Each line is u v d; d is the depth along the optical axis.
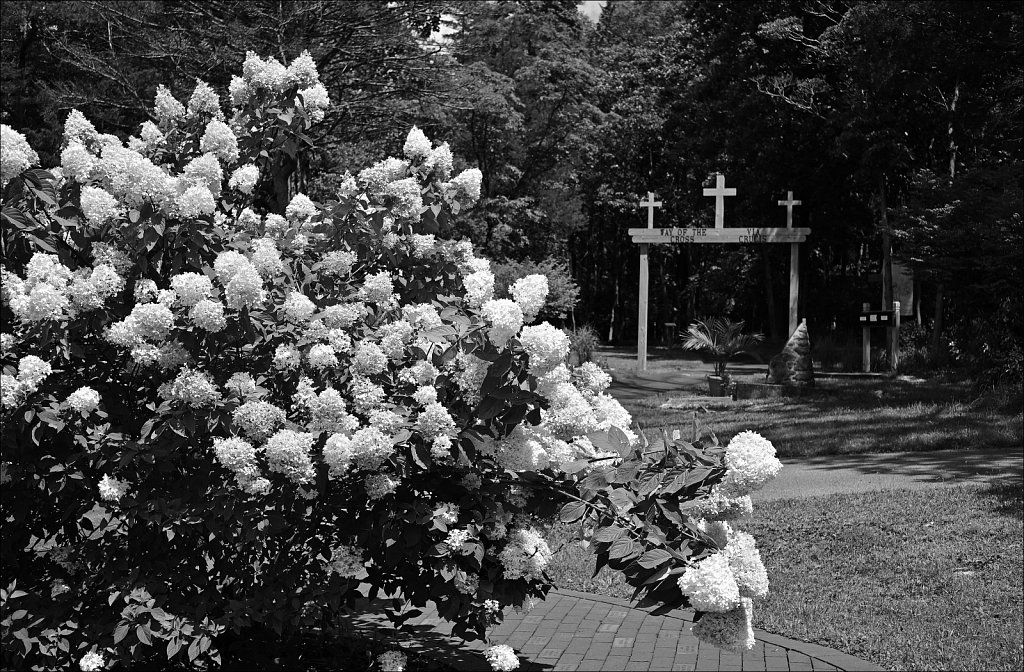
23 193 3.82
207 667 4.52
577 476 3.96
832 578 6.55
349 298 4.33
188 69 17.12
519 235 37.22
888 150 24.86
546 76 36.06
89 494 4.06
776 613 5.91
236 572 4.29
